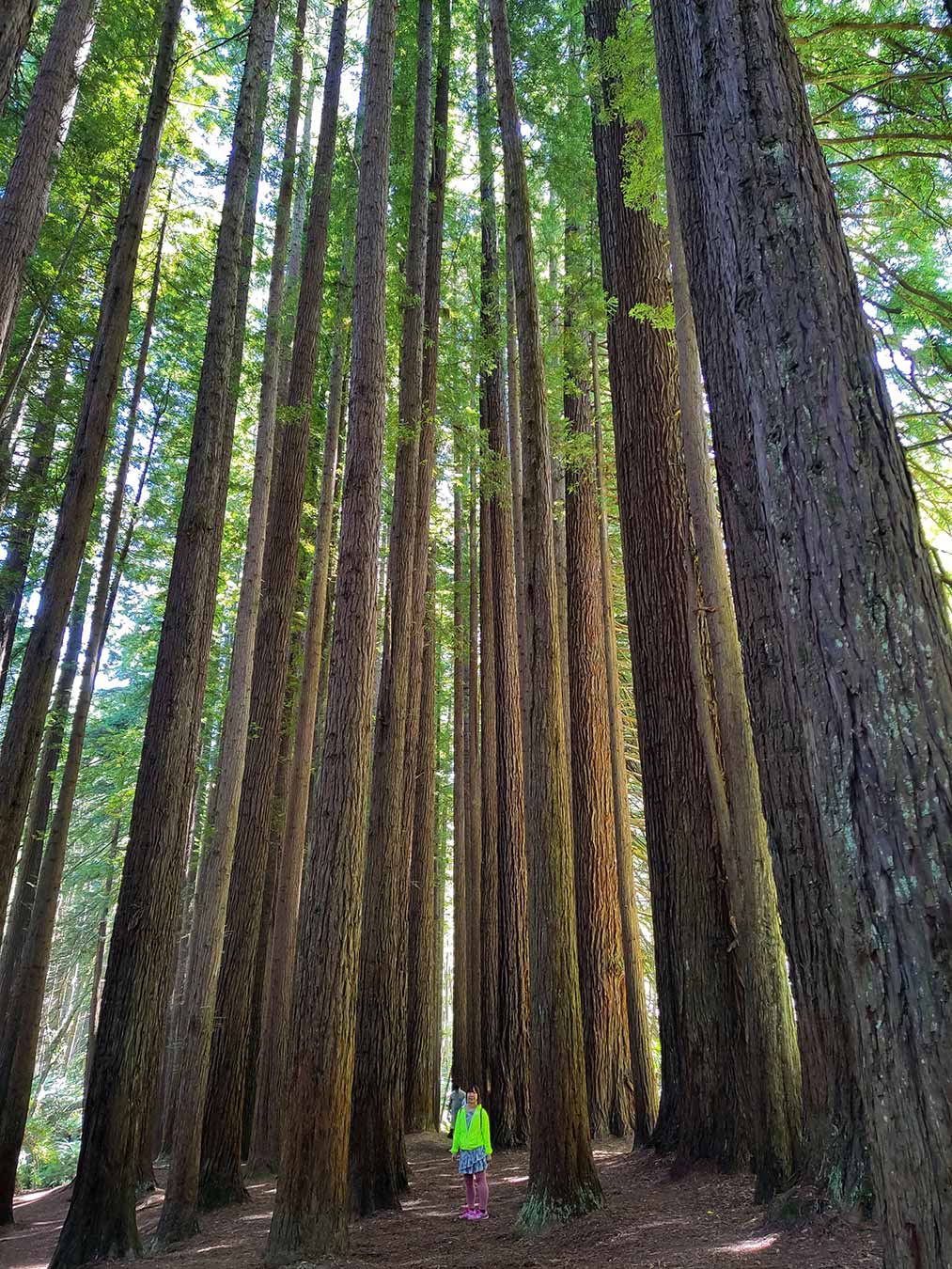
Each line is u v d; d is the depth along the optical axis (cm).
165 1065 2319
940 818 239
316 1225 657
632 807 2322
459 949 2147
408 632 1105
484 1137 870
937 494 983
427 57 1249
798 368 298
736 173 339
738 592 644
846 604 269
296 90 1254
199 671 969
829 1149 538
